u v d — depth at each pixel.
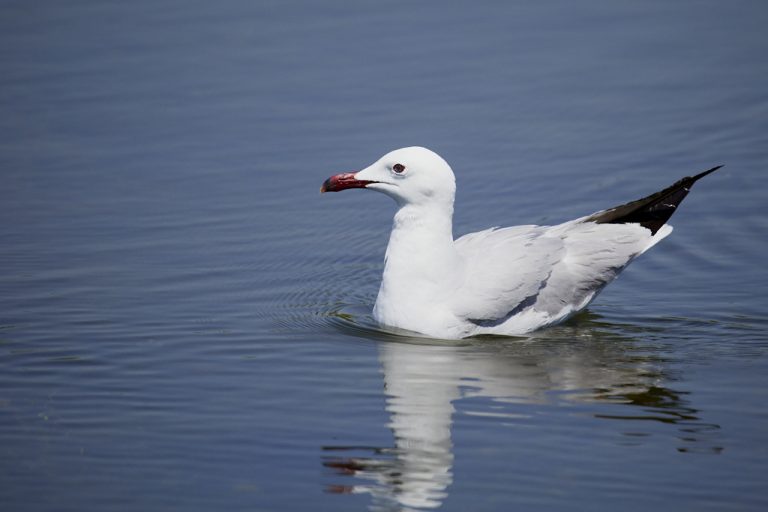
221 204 18.34
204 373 12.80
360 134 20.44
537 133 20.56
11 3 26.20
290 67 23.05
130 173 19.38
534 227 15.01
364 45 23.97
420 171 13.77
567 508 9.95
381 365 13.03
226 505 10.07
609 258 14.65
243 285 15.63
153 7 26.02
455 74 22.73
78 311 14.57
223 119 21.11
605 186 18.69
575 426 11.45
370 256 16.81
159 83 22.48
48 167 19.48
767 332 14.14
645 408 11.88
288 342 13.75
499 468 10.62
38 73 22.86
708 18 25.45
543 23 25.14
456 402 12.03
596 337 14.05
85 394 12.25
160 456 10.93
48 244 16.84
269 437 11.27
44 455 10.96
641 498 10.12
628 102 21.70
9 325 14.08
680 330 14.27
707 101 21.66
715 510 9.93
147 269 16.08
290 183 19.02
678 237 17.34
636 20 25.34
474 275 14.02
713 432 11.31
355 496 10.19
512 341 13.93
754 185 18.70
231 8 25.92
